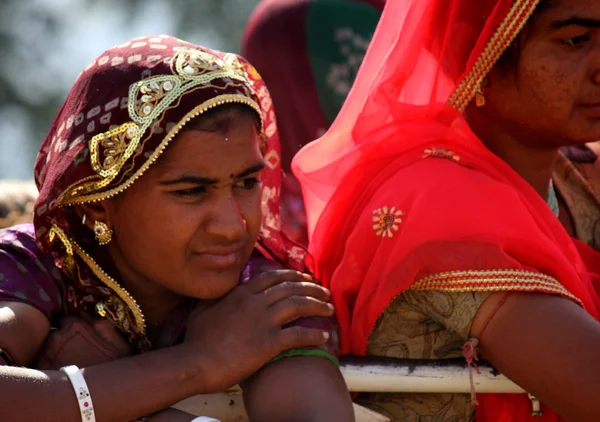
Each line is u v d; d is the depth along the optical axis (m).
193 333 3.59
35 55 15.60
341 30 6.29
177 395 3.41
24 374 3.25
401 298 3.95
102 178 3.45
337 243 4.25
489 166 4.03
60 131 3.59
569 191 4.68
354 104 4.34
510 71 3.99
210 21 15.77
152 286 3.71
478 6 4.06
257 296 3.63
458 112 4.09
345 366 3.79
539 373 3.51
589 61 3.88
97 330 3.62
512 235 3.73
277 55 6.29
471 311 3.67
